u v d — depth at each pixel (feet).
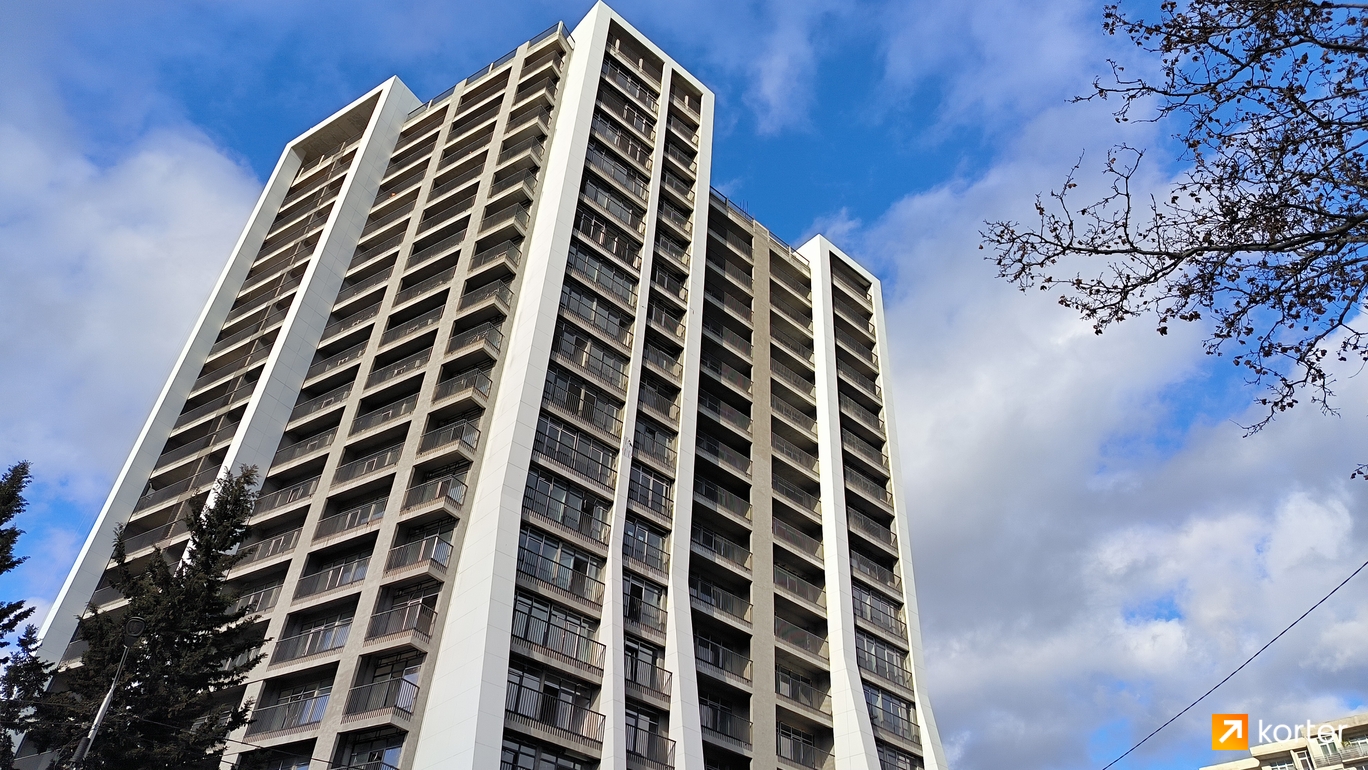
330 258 179.83
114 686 87.30
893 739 154.51
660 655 132.87
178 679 94.79
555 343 148.97
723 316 188.44
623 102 192.95
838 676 153.07
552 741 112.68
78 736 90.02
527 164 176.96
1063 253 38.78
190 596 98.53
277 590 133.59
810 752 146.82
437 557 123.03
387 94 211.41
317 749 110.73
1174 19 35.73
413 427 141.59
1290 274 35.19
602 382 151.02
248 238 204.85
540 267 155.02
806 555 166.91
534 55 202.28
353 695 114.01
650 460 150.41
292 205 212.84
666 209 185.98
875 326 222.69
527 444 133.80
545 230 161.58
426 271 169.27
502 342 149.28
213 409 172.35
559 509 134.10
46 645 144.15
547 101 188.34
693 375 166.20
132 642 91.61
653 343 168.04
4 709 94.38
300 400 162.91
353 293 174.81
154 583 100.37
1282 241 34.17
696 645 143.54
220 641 100.37
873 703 156.46
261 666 124.57
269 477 152.46
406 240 177.17
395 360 159.22
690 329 171.63
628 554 138.00
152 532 155.02
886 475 195.21
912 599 177.58
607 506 140.56
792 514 172.55
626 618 132.46
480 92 203.10
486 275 160.35
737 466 167.63
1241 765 250.57
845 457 190.19
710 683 140.05
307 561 134.00
